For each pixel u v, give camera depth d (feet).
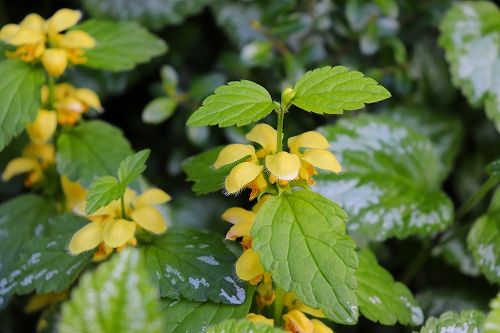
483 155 2.02
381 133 1.61
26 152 1.64
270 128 1.23
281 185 1.20
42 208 1.65
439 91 2.03
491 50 1.82
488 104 1.78
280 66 1.92
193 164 1.38
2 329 1.87
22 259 1.34
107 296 1.05
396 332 1.84
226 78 2.01
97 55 1.58
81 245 1.26
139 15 1.94
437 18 1.99
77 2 2.07
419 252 1.85
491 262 1.51
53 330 1.45
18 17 2.12
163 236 1.33
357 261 1.17
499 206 1.55
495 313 1.10
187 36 2.09
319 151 1.21
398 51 1.93
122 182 1.24
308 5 1.94
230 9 1.98
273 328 1.12
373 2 1.92
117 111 2.16
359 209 1.53
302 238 1.18
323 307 1.16
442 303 1.71
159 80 2.13
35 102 1.46
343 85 1.16
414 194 1.57
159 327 1.06
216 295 1.26
